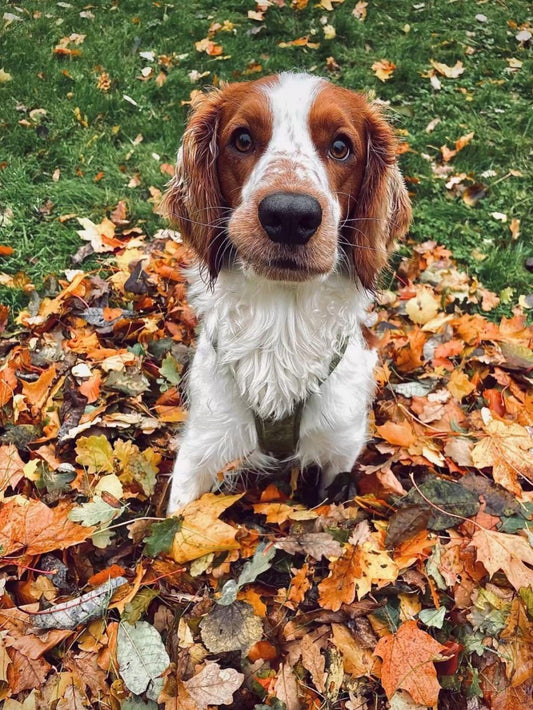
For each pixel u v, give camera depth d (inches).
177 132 37.7
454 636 16.9
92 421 21.0
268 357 17.3
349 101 16.5
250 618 16.5
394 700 15.4
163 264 28.2
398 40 47.1
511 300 29.4
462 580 17.8
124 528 18.9
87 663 15.9
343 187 16.3
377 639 16.7
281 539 18.1
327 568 18.2
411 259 30.1
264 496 19.9
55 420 21.3
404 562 17.5
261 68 43.2
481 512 19.1
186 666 15.8
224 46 45.3
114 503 19.0
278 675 15.7
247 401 17.8
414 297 28.0
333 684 15.6
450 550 18.2
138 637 16.0
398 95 41.8
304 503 20.8
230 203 16.6
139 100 39.8
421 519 18.1
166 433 21.9
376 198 17.3
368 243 17.4
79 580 17.8
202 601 17.1
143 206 32.0
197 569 17.4
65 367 23.3
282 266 14.3
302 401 17.7
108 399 22.4
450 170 36.3
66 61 43.0
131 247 29.8
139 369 23.1
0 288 27.0
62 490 19.3
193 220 17.6
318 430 18.5
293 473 20.7
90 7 49.5
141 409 22.2
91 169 34.7
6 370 22.3
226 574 17.8
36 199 32.0
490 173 36.4
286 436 18.3
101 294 26.7
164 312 26.8
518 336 26.6
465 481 20.2
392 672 15.6
